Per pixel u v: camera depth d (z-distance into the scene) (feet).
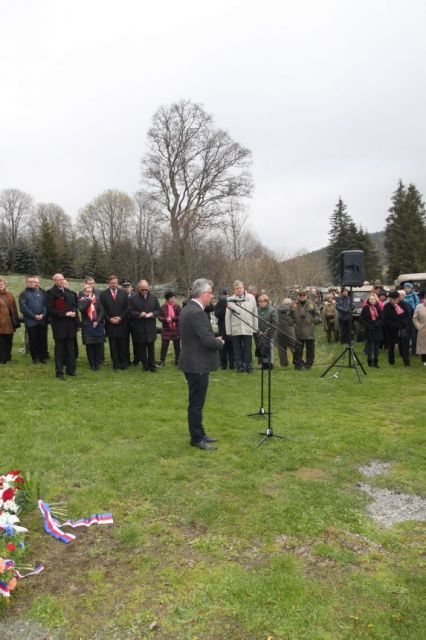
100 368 32.99
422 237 164.14
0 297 31.99
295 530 11.96
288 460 16.47
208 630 8.57
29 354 36.42
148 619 8.83
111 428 19.63
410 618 8.77
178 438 18.66
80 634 8.50
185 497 13.66
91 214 199.21
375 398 25.67
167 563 10.59
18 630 8.59
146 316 31.27
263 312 32.96
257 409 23.16
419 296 46.01
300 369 34.09
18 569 10.09
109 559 10.75
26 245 200.44
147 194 124.57
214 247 100.68
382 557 10.85
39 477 14.71
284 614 8.90
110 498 13.55
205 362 17.48
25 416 20.89
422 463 16.35
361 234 168.76
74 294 30.55
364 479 15.16
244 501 13.46
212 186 124.26
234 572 10.18
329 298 51.85
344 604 9.18
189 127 122.93
